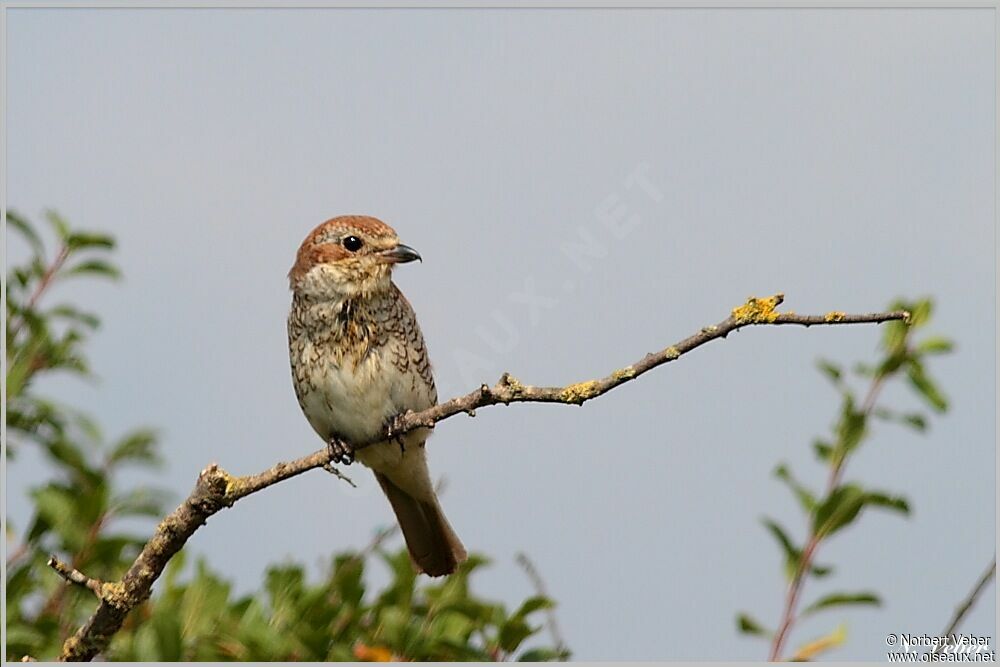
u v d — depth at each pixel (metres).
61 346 12.68
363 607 10.09
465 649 9.91
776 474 10.91
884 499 10.52
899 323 11.05
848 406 10.95
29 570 10.46
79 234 12.97
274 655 9.25
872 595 10.37
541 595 10.32
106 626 9.33
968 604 9.73
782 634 10.40
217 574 9.46
